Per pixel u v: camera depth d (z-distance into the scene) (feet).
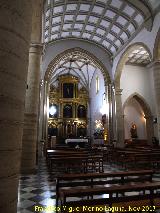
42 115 61.21
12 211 7.66
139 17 49.62
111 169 33.83
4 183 7.41
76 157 26.73
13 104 8.12
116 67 65.77
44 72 64.28
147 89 74.28
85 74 101.35
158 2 42.42
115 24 55.67
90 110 102.42
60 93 103.30
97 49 70.03
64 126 99.04
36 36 32.30
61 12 51.24
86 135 99.55
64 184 13.24
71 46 67.92
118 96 65.57
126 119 80.02
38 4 31.12
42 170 32.35
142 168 34.22
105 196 17.28
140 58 71.20
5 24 8.20
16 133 8.21
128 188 10.14
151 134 70.74
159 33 42.83
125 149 44.83
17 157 8.23
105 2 48.37
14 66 8.31
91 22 57.31
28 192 18.93
